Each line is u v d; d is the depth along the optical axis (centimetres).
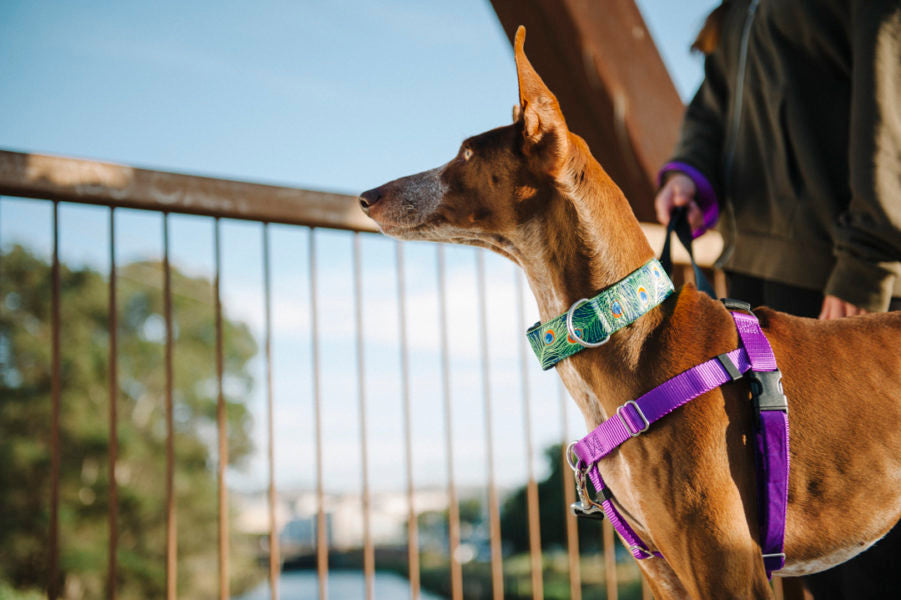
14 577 2027
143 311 2738
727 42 226
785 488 147
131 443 2303
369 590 229
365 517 233
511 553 1839
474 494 2516
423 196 180
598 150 401
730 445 146
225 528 209
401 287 250
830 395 154
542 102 160
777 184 203
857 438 153
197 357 2752
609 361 158
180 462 2469
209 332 2867
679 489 144
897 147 174
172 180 210
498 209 170
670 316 159
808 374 156
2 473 2127
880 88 175
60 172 194
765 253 207
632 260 163
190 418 2681
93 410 2344
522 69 159
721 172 228
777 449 147
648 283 161
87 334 2511
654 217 402
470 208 173
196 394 2678
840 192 191
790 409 153
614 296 159
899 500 155
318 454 227
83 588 2064
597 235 161
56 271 196
